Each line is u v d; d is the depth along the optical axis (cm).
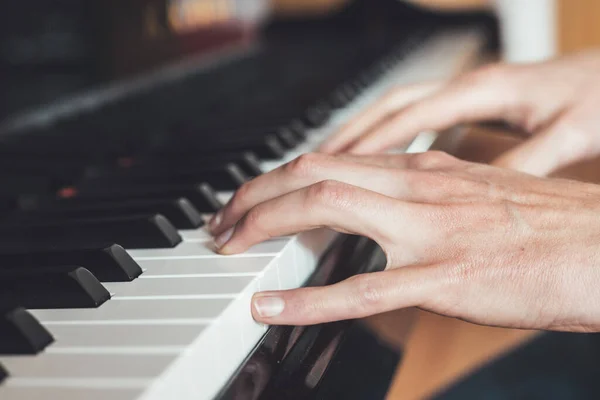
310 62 134
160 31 151
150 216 52
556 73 73
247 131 75
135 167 67
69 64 138
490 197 52
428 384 89
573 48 193
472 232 50
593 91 71
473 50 146
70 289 45
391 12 188
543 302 49
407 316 71
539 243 50
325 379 44
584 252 50
